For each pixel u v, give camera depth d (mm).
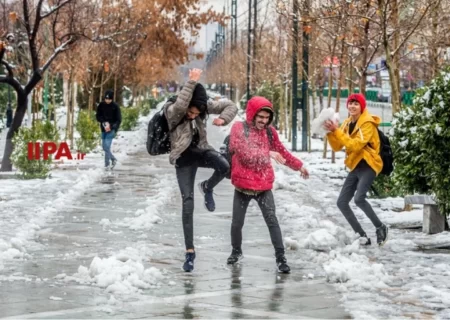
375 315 8984
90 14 38281
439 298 9711
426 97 14117
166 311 9102
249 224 15828
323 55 33438
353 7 22547
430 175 14117
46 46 38125
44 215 16734
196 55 55688
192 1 52406
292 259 12328
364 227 15352
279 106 53906
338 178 25562
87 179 23953
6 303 9398
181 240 13969
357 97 13375
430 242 13648
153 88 118312
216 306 9367
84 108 56156
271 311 9141
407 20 23359
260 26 58906
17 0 36156
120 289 10031
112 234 14562
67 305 9320
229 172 11422
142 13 45250
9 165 26141
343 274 10734
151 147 11461
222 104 11648
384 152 13469
